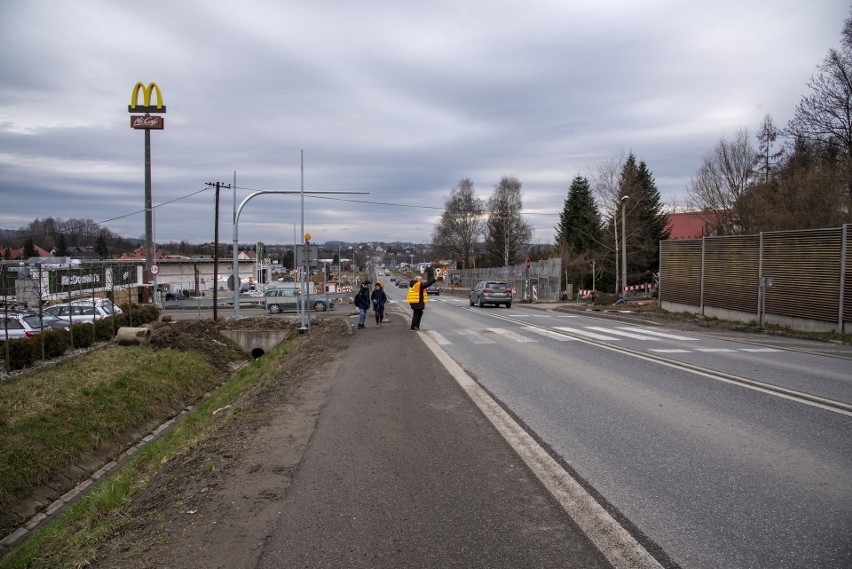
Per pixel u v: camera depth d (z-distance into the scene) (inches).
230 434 277.9
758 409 285.4
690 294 892.0
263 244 2691.9
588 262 1889.8
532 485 189.8
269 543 152.9
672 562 136.9
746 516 161.6
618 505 171.6
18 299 793.6
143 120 1635.1
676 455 216.5
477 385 360.8
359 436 254.2
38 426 441.7
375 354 526.6
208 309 1813.5
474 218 3516.2
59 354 686.5
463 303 1622.8
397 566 138.3
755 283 724.7
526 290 1776.6
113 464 458.3
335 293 2588.6
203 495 193.5
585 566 136.0
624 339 603.8
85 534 180.9
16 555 228.8
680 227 2287.2
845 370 401.4
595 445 231.5
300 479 202.1
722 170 1481.3
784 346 541.6
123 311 959.6
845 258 586.2
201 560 145.3
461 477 198.7
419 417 283.9
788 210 987.3
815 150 1082.1
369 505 176.4
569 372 400.8
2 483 363.9
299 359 548.4
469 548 146.6
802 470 197.8
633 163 2053.4
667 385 348.8
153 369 676.1
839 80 988.6
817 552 140.2
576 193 2549.2
